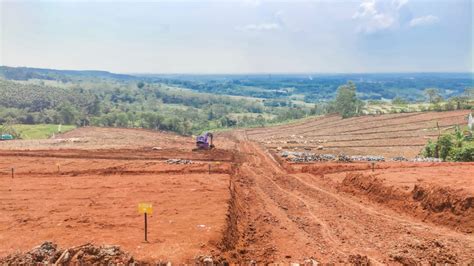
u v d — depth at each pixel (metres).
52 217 20.94
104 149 55.09
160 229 18.67
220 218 20.34
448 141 53.16
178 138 83.44
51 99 149.62
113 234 17.98
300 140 85.81
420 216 23.95
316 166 43.12
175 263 14.91
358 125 103.12
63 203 24.00
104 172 37.19
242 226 22.42
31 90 156.75
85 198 25.25
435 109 113.81
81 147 58.72
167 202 24.00
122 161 45.00
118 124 122.94
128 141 70.81
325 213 25.67
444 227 21.98
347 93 132.75
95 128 96.06
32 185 29.41
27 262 14.29
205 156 51.94
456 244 19.38
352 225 22.94
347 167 41.88
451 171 32.56
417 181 27.98
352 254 18.33
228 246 17.95
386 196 27.91
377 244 19.73
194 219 20.23
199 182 30.19
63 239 17.36
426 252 18.53
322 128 106.06
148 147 60.12
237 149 68.31
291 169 44.88
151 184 29.47
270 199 29.88
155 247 16.30
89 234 18.03
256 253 18.27
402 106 143.62
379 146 73.94
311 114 172.50
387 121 103.00
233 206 24.34
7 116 118.94
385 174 32.12
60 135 82.75
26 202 24.27
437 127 88.31
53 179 32.19
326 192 32.00
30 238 17.56
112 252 14.77
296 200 29.42
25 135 93.56
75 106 144.62
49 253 14.95
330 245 19.62
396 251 18.70
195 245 16.53
